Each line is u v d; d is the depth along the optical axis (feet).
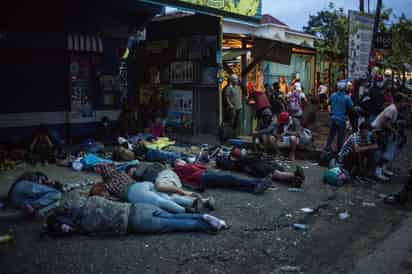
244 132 40.34
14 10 32.45
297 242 15.78
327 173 24.27
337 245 15.66
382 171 26.94
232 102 37.83
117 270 12.93
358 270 13.52
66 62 36.04
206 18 37.17
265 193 21.79
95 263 13.38
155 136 36.83
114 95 40.29
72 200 16.08
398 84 69.41
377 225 18.08
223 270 13.21
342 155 26.08
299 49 58.08
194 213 16.74
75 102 36.88
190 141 35.65
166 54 40.88
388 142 26.22
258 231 16.51
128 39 41.42
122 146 29.63
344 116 30.53
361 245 15.71
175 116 40.55
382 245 15.75
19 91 33.30
